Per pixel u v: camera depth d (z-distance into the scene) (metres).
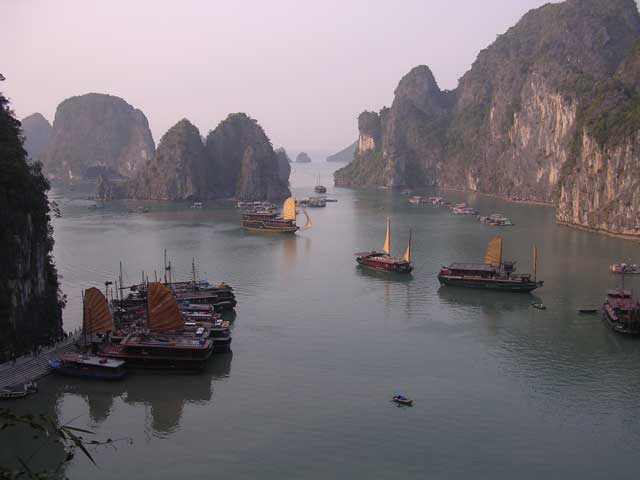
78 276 123.44
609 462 54.91
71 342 79.44
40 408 64.75
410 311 99.25
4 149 78.38
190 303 96.00
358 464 54.31
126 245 160.38
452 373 73.69
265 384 70.62
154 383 70.94
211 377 72.56
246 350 81.19
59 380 71.12
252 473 53.19
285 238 175.38
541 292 111.00
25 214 76.81
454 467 53.91
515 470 53.53
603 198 183.88
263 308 100.50
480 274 115.00
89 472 53.75
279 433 59.66
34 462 55.44
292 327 90.62
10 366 70.69
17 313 74.00
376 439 58.47
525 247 154.75
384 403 65.81
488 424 61.34
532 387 69.88
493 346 83.00
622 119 182.88
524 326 91.50
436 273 127.56
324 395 67.62
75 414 63.62
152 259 141.50
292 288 114.25
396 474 52.81
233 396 67.62
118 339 77.94
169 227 197.62
